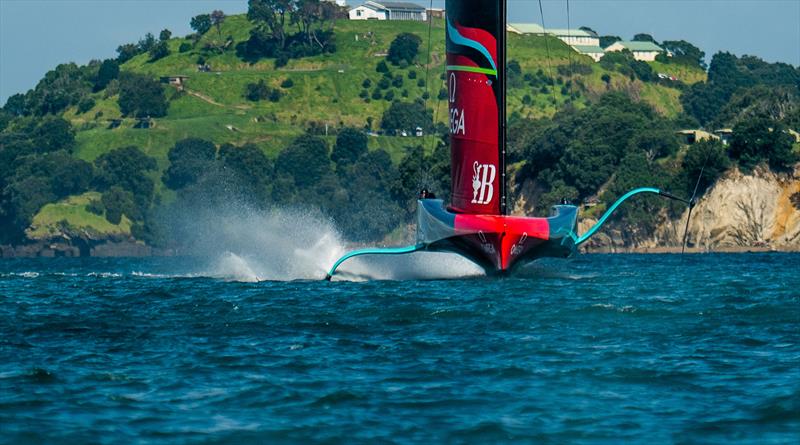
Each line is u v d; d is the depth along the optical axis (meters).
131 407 62.75
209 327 96.25
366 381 69.50
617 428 57.56
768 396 63.66
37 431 57.09
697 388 66.56
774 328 90.69
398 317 101.31
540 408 61.97
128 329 95.88
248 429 57.59
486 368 73.38
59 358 79.38
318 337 88.44
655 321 96.50
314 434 56.66
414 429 57.56
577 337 86.69
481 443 55.09
